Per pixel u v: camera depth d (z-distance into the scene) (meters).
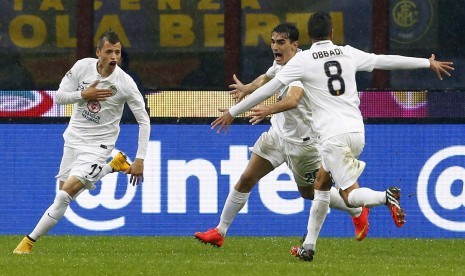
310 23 33.53
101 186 44.00
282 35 36.75
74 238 42.66
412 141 44.12
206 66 44.25
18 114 44.34
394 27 43.84
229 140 44.06
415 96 44.16
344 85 33.09
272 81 32.81
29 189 44.22
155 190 44.03
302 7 43.88
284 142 37.69
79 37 44.22
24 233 44.25
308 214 43.88
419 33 43.88
